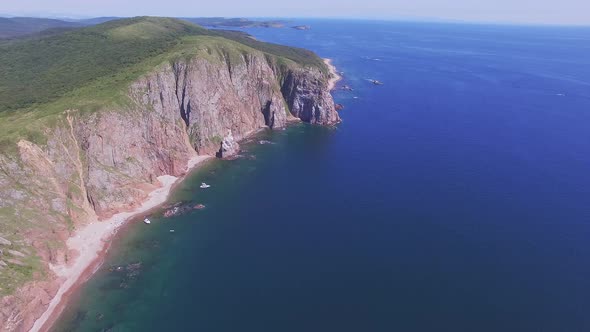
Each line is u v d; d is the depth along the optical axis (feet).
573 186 403.54
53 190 313.73
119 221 337.31
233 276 273.95
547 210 355.77
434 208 359.66
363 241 311.27
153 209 360.69
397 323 231.91
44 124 341.21
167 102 453.17
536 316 236.63
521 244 305.73
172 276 275.18
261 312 241.55
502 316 236.63
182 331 229.66
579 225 331.77
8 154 302.45
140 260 292.61
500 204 366.63
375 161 467.52
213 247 306.96
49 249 280.92
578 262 285.02
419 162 463.83
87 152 357.20
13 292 236.63
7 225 271.28
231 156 477.36
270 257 293.64
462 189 396.37
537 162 464.24
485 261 285.84
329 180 419.33
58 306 250.37
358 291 257.14
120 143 383.24
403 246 303.68
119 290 263.29
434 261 286.05
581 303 246.47
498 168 447.42
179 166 426.10
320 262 286.87
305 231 326.85
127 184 368.07
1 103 396.98
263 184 411.75
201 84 482.69
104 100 390.21
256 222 341.41
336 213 354.13
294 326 230.89
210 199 380.58
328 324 231.91
